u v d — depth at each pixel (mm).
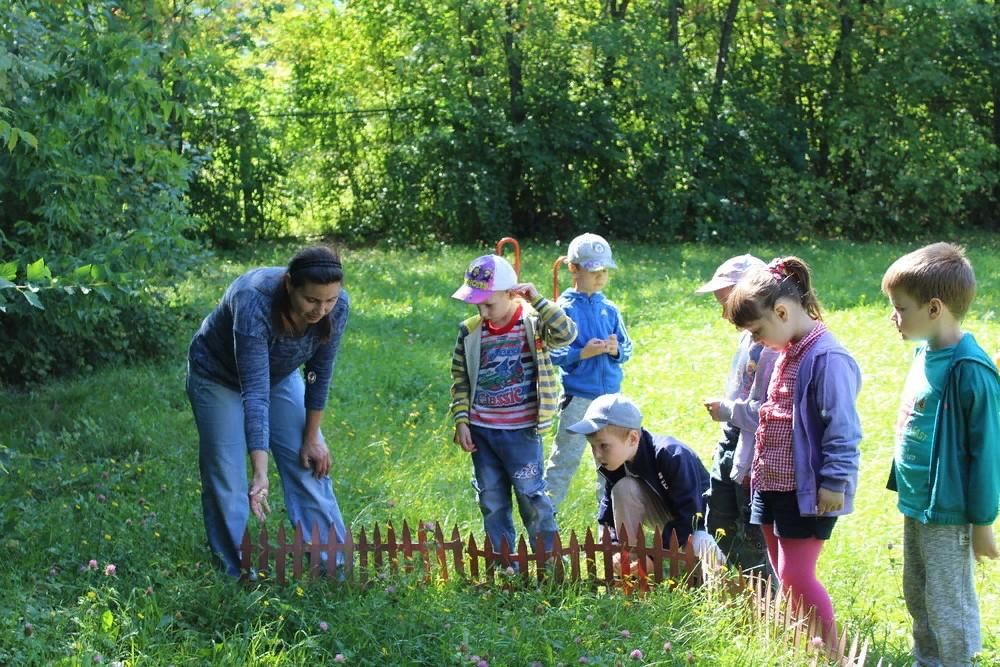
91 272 5332
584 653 4168
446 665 4137
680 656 4125
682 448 5090
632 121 21906
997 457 4082
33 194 8125
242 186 20016
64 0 7309
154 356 10609
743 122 21828
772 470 4453
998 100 22203
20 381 9680
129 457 7332
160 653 4152
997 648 4594
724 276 5324
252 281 4848
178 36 7926
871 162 21578
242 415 5113
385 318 12820
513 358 5312
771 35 22234
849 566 5457
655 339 11516
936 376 4164
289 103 22516
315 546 4867
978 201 22562
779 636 4348
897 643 4660
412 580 4742
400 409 8852
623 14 22203
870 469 7195
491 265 5223
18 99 7039
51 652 4102
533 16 21156
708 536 4945
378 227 21719
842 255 18469
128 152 8578
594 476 6965
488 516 5379
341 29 22750
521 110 21484
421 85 21625
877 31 21703
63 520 5727
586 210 21547
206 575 4895
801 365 4371
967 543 4203
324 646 4320
